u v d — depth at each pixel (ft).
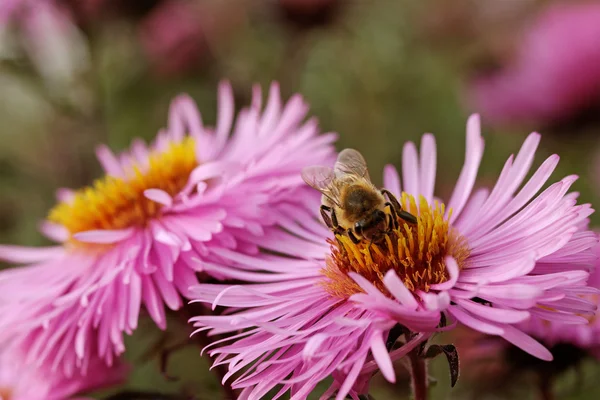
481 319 0.45
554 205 0.47
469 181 0.51
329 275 0.49
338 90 0.94
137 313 0.50
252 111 0.59
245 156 0.57
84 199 0.58
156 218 0.55
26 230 0.87
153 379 0.63
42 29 0.83
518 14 0.98
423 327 0.44
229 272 0.50
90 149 0.86
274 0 0.84
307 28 0.85
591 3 0.84
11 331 0.53
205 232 0.51
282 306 0.48
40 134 0.89
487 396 0.58
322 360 0.45
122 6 0.83
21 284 0.55
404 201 0.51
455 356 0.45
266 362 0.45
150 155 0.60
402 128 0.93
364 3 0.89
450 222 0.51
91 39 0.81
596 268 0.52
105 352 0.52
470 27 0.99
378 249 0.49
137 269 0.52
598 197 0.80
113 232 0.54
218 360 0.47
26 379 0.55
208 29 0.89
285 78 0.88
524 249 0.47
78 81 0.82
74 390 0.55
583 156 0.81
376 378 0.56
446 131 0.94
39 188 0.89
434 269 0.48
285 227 0.52
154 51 0.88
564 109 0.78
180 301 0.50
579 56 0.76
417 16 1.01
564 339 0.52
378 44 0.98
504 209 0.49
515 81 0.82
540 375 0.53
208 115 0.89
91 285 0.53
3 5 0.80
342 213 0.51
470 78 0.90
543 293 0.44
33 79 0.82
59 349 0.52
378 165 0.88
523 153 0.50
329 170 0.52
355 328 0.46
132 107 0.91
